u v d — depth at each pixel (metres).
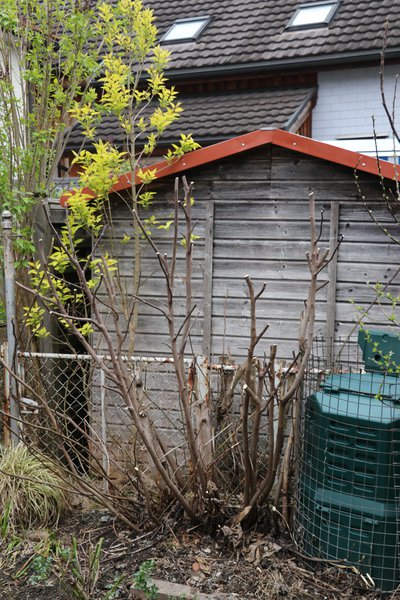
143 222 5.54
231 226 5.36
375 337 3.74
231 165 5.31
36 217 5.66
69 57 5.83
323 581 3.35
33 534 3.91
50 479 4.20
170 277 3.67
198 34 10.48
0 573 3.58
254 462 3.67
